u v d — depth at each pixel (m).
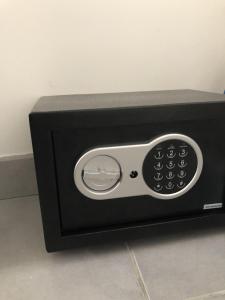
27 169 0.55
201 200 0.40
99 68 0.54
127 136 0.34
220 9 0.56
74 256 0.39
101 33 0.52
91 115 0.31
